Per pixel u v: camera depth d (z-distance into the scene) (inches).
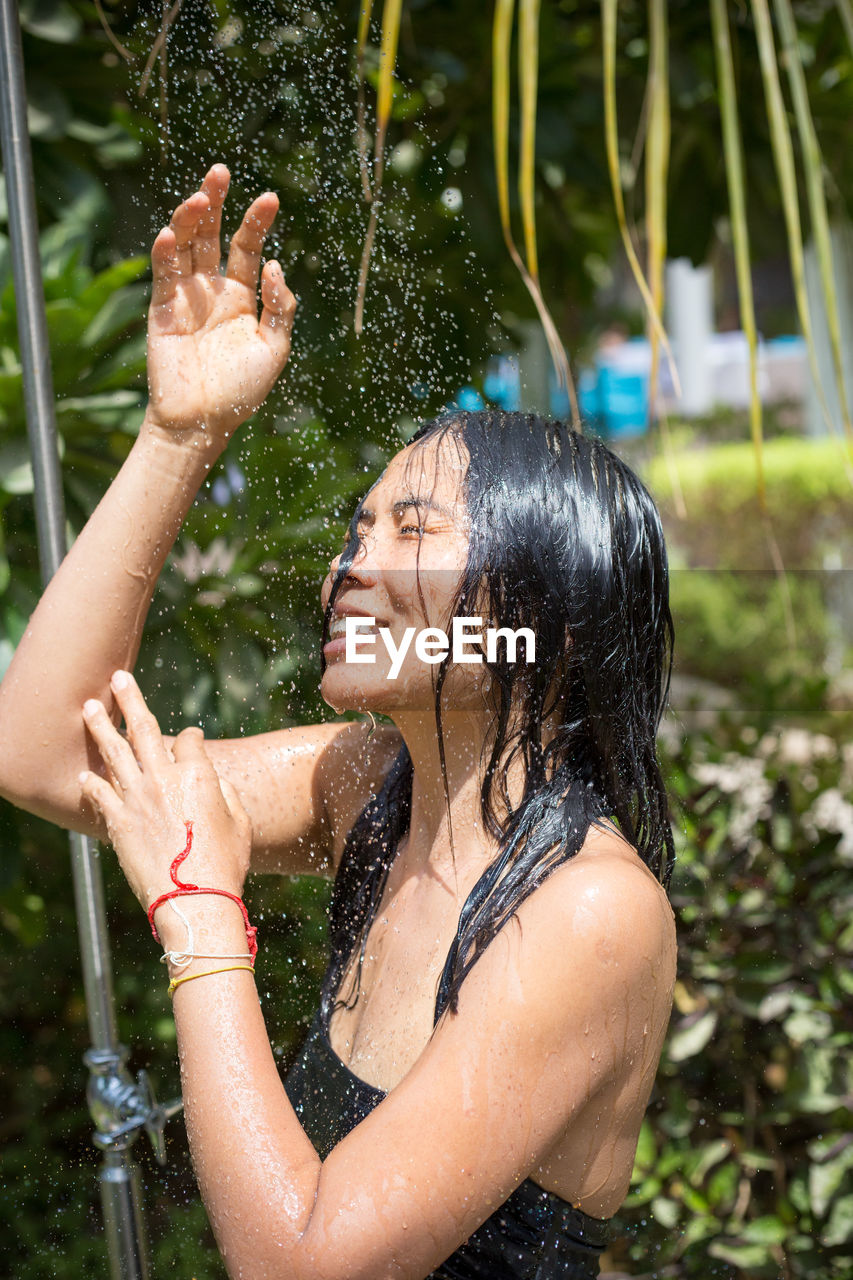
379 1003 36.7
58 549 44.8
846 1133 67.5
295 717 70.4
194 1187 55.5
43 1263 72.2
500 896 31.7
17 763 38.5
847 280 272.2
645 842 37.1
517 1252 32.3
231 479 67.1
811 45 103.6
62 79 70.9
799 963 69.1
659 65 49.6
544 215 100.6
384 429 70.5
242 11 57.7
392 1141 29.0
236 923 32.9
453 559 33.8
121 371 65.6
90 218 70.1
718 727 87.0
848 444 48.9
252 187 65.5
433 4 85.2
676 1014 67.2
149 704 67.2
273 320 41.1
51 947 89.9
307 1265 28.2
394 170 75.8
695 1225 65.2
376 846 41.9
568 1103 30.0
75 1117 86.0
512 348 89.1
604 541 35.0
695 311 362.6
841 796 85.2
